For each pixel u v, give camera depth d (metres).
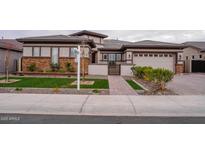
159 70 13.86
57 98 11.21
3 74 27.19
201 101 10.91
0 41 32.59
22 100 10.66
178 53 31.34
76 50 14.19
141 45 30.98
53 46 27.03
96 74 28.67
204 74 34.53
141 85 16.80
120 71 28.84
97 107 9.52
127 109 9.30
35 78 21.28
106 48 35.06
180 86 17.11
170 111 9.08
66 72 25.83
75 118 8.11
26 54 27.06
